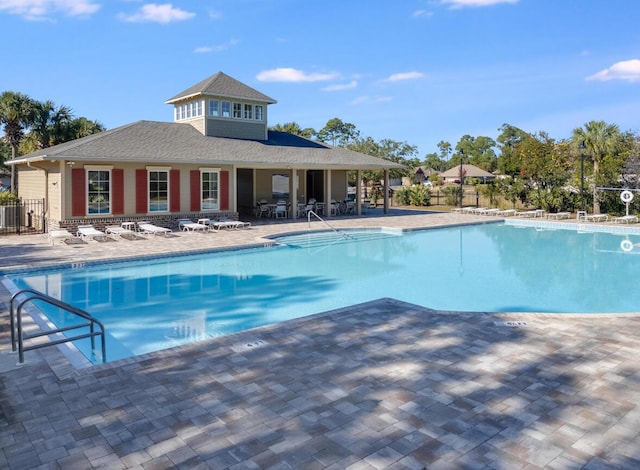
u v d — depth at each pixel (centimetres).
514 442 446
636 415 495
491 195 3394
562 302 1159
